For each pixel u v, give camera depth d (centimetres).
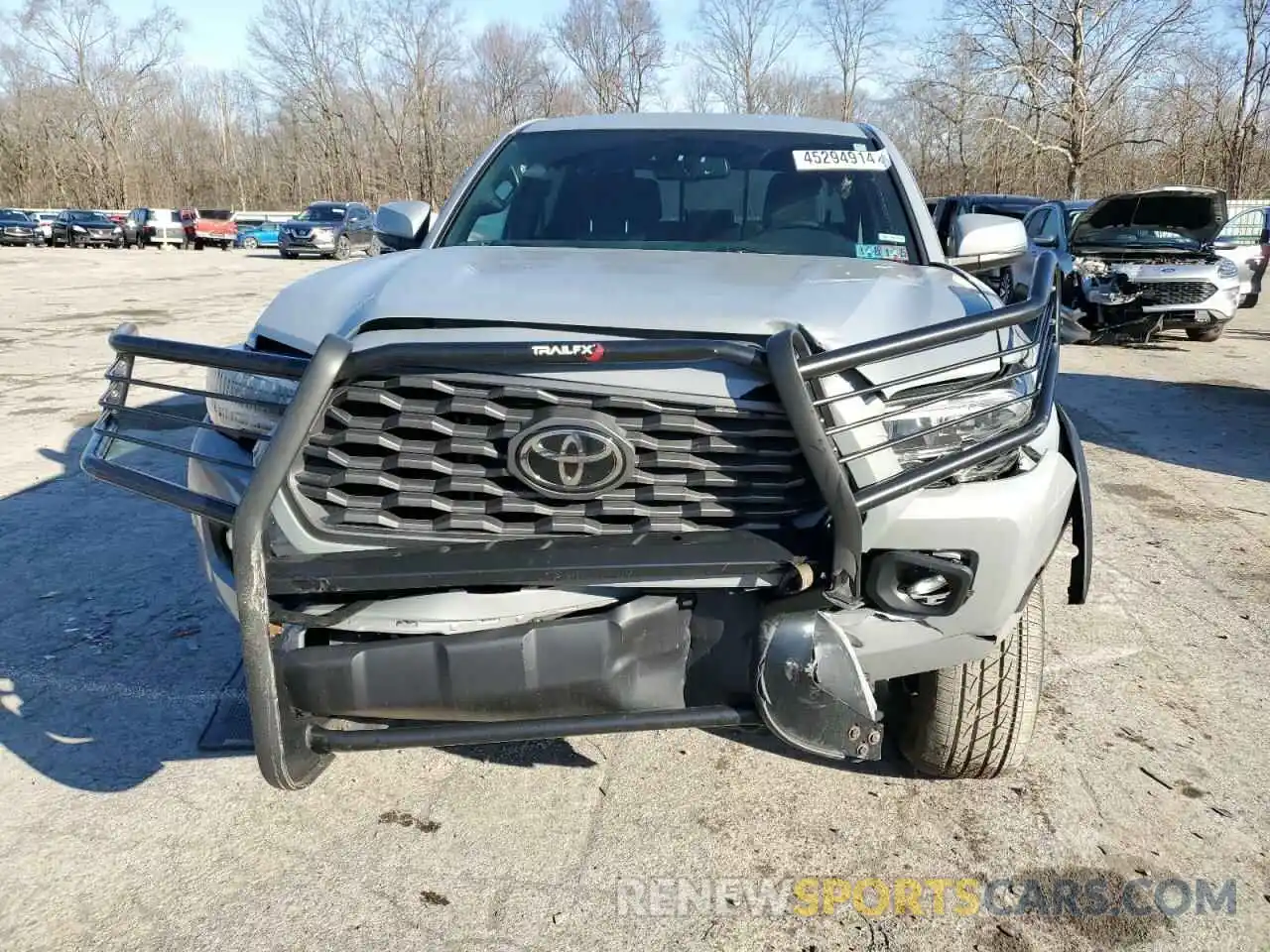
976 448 216
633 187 355
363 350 211
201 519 259
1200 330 1232
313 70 5431
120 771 297
